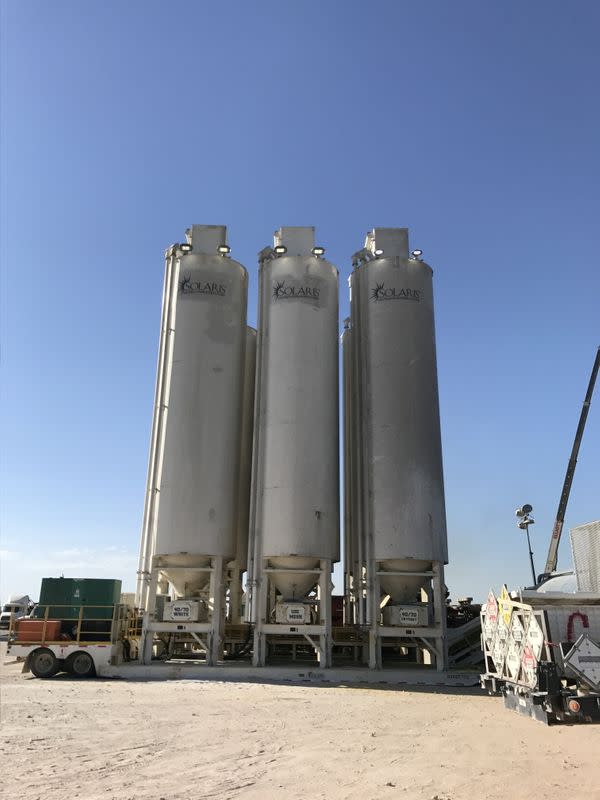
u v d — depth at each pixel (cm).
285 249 3138
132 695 2102
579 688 1634
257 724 1571
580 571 2566
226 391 3053
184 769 1109
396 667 2811
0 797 934
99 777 1052
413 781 1027
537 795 944
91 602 2767
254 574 2778
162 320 3266
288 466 2834
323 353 3027
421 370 2980
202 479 2886
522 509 4128
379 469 2842
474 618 3191
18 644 2658
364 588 2820
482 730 1483
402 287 3067
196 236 3250
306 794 952
